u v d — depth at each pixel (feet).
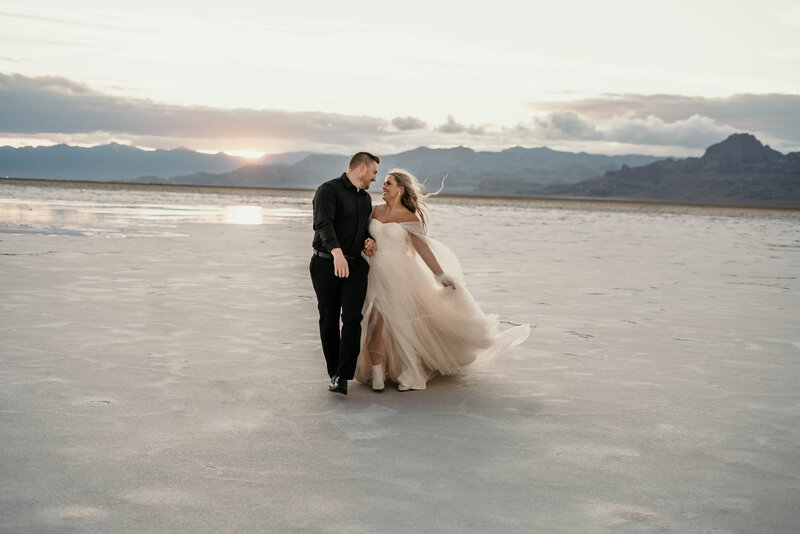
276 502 9.78
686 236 103.71
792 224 207.82
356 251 16.40
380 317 16.69
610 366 19.36
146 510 9.41
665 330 25.34
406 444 12.44
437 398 15.78
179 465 11.07
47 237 58.13
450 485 10.59
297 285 34.60
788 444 13.01
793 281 43.75
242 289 32.37
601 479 11.02
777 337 24.41
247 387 16.05
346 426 13.43
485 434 13.15
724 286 40.24
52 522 8.99
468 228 102.68
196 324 23.44
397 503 9.87
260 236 70.08
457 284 17.08
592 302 31.99
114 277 34.94
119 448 11.77
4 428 12.62
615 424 13.99
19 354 18.38
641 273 46.29
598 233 102.78
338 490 10.27
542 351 21.24
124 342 20.29
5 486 10.07
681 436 13.33
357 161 16.28
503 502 10.01
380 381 16.37
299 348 20.44
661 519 9.61
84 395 14.88
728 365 19.80
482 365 18.17
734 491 10.69
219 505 9.64
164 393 15.25
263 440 12.42
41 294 28.55
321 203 15.94
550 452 12.22
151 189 459.73
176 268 40.04
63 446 11.78
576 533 9.10
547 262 51.57
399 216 17.06
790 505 10.23
